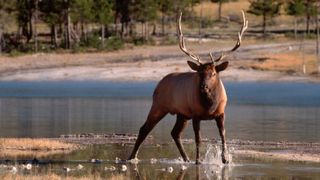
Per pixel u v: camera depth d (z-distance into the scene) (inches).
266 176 2628.0
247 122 5206.7
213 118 2915.8
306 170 2773.1
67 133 4399.6
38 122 5191.9
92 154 3284.9
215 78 2834.6
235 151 3383.4
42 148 3479.3
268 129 4670.3
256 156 3201.3
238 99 7869.1
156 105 3056.1
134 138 4025.6
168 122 5162.4
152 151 3405.5
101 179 2480.3
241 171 2753.4
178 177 2615.7
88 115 5816.9
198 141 2930.6
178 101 2957.7
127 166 2898.6
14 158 3125.0
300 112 6176.2
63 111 6215.6
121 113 6008.9
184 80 2947.8
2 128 4739.2
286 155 3255.4
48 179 2423.7
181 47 2947.8
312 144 3745.1
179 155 3260.3
